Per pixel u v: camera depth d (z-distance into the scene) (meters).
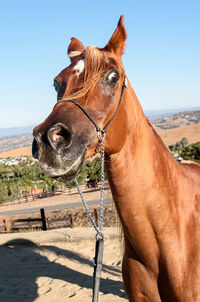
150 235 2.03
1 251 7.80
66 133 1.66
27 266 6.63
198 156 26.48
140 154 1.97
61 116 1.69
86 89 1.79
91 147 1.78
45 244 7.99
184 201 2.16
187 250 2.06
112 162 1.94
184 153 27.70
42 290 5.34
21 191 32.16
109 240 7.45
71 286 5.37
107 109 1.80
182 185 2.20
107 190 2.49
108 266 5.99
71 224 9.25
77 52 2.05
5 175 42.12
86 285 5.36
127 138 1.92
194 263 2.03
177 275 2.02
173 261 2.02
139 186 1.96
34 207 21.23
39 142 1.60
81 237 7.77
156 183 2.02
